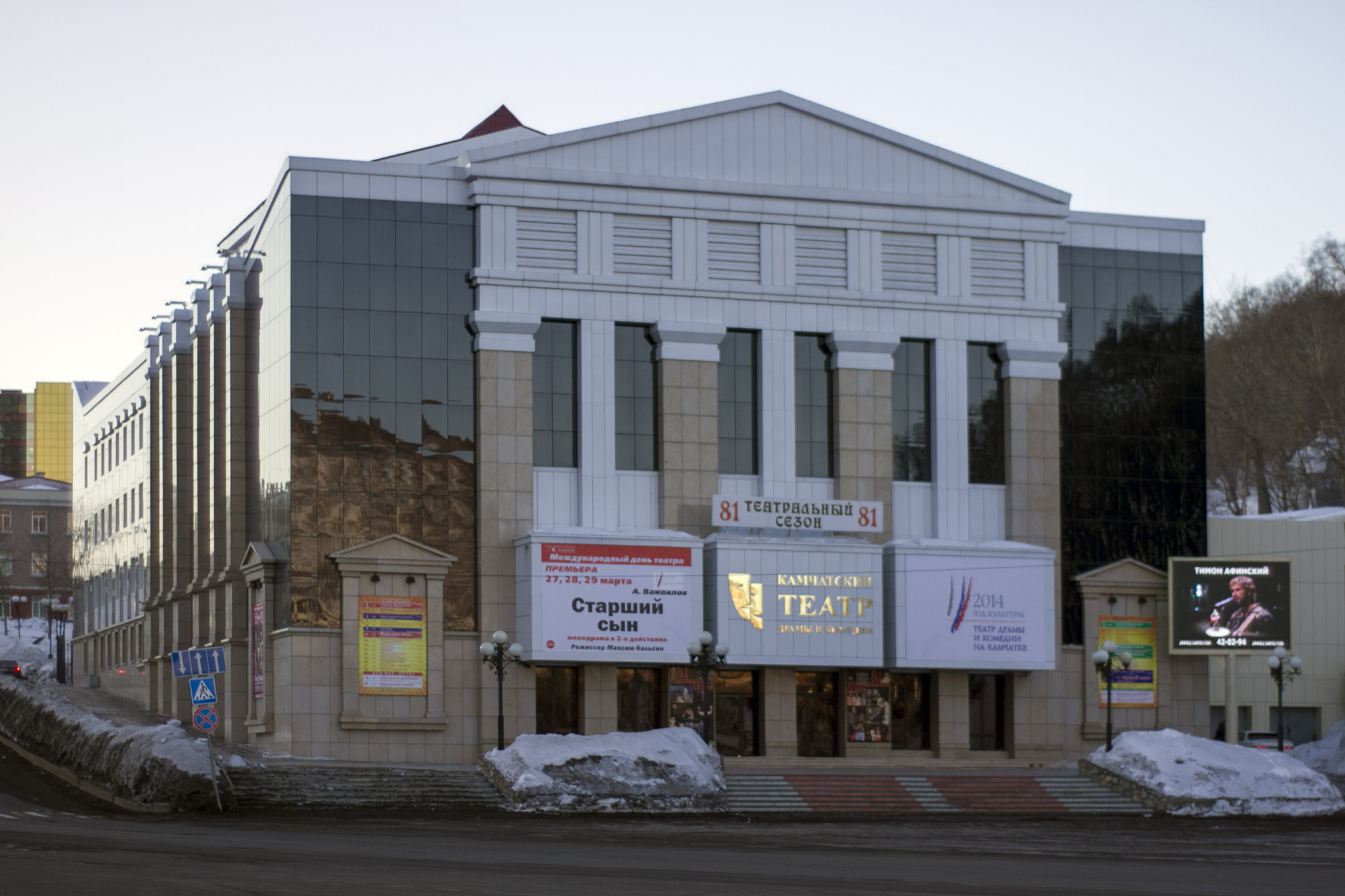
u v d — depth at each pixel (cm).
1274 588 7281
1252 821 5522
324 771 5488
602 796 5378
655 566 6525
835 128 7156
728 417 6906
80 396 12600
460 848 3678
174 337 8544
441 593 6475
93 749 5797
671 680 6700
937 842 4297
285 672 6347
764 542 6656
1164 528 7356
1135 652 7238
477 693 6488
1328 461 12075
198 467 7962
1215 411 12825
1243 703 8050
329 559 6375
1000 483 7188
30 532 17562
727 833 4553
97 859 3075
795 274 7000
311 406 6438
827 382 7050
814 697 6894
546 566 6412
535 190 6719
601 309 6756
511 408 6612
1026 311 7238
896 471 7075
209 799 5119
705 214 6912
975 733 7050
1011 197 7312
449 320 6625
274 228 6775
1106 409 7350
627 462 6769
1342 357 11869
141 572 9831
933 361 7144
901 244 7144
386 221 6594
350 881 2709
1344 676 8131
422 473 6531
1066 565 7200
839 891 2669
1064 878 3067
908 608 6781
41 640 15238
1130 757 6078
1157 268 7506
